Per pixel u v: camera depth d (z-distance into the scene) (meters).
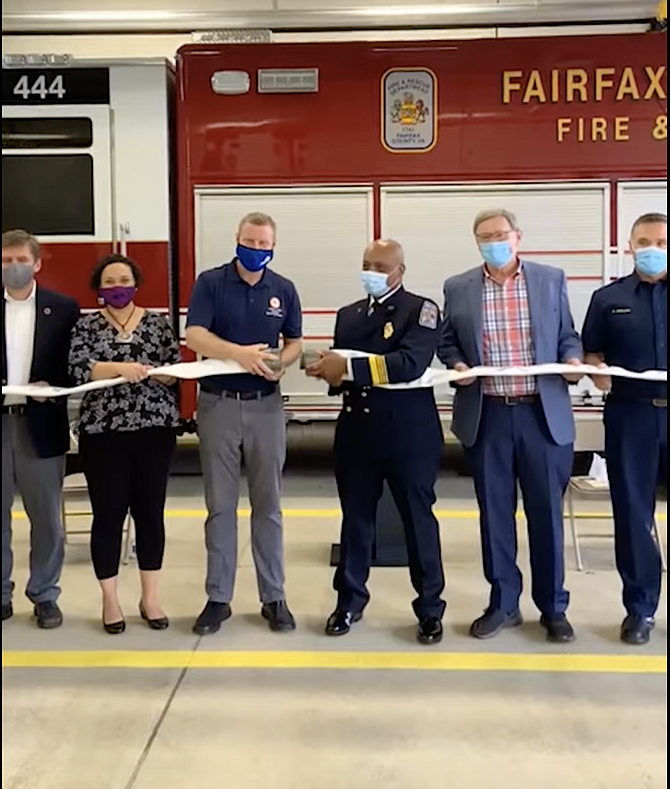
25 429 3.82
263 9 10.03
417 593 4.03
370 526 3.85
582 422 6.03
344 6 10.01
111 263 3.77
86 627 3.95
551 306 3.68
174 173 6.43
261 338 3.78
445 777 2.66
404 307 3.63
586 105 6.09
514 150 6.13
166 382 3.84
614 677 3.37
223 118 6.23
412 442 3.63
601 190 6.13
